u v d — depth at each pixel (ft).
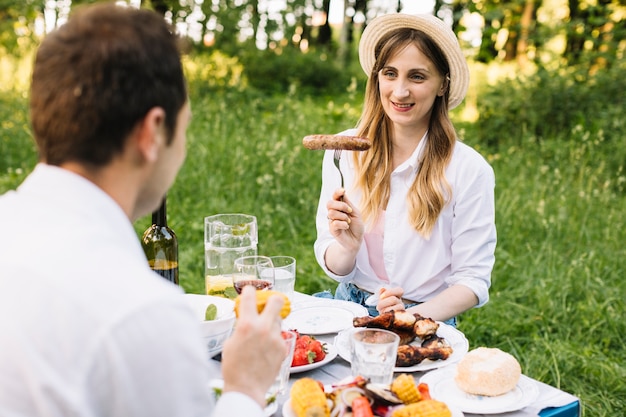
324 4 53.72
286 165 21.01
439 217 8.97
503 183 21.04
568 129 25.91
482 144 26.94
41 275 3.33
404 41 8.64
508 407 5.50
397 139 9.20
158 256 7.22
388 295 7.32
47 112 3.65
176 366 3.37
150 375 3.31
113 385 3.27
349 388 5.02
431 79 8.70
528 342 13.75
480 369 5.73
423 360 6.42
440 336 6.99
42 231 3.51
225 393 4.10
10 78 32.04
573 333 14.12
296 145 23.24
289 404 5.31
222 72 36.88
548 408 5.63
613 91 27.76
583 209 18.67
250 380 4.13
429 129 9.14
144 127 3.75
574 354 12.81
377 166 9.29
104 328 3.24
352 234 8.66
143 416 3.35
